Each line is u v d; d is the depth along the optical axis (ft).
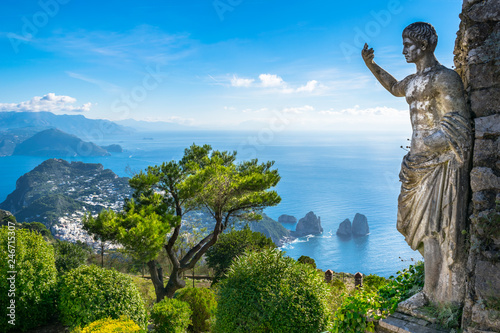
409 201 14.34
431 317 13.24
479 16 12.24
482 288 11.64
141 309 30.45
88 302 28.09
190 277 70.08
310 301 20.29
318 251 392.06
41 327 32.50
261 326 19.45
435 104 13.12
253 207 48.11
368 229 454.81
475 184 12.08
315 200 615.16
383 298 15.67
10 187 524.93
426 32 13.12
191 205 48.14
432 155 13.25
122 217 41.14
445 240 13.24
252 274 20.79
